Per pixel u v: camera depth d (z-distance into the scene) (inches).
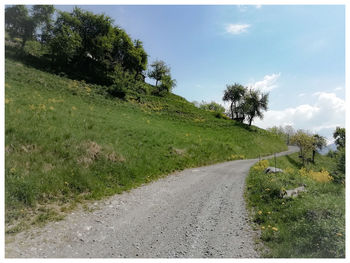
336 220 229.5
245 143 1549.0
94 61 2290.8
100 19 2138.3
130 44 2551.7
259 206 331.9
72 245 217.3
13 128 413.1
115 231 251.1
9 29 1887.3
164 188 439.5
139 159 551.2
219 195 402.0
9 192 276.8
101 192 366.3
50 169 360.2
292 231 238.2
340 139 2118.6
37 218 258.5
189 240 236.1
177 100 2578.7
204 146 964.6
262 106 2763.3
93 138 534.0
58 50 1759.4
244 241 233.6
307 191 373.4
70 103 906.1
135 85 2242.9
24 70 1230.3
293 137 1897.1
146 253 210.1
